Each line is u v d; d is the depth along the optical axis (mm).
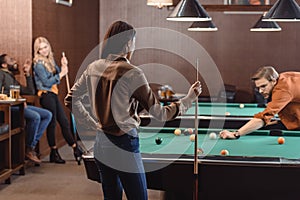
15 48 6645
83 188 5316
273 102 4215
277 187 3281
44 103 6504
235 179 3275
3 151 5641
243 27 8523
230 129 5203
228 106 6789
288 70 8539
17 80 6656
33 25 6719
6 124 5512
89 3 8836
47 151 7207
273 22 6316
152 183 3377
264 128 4855
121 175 3088
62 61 6883
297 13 4355
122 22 3094
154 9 8617
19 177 5785
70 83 8406
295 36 8492
